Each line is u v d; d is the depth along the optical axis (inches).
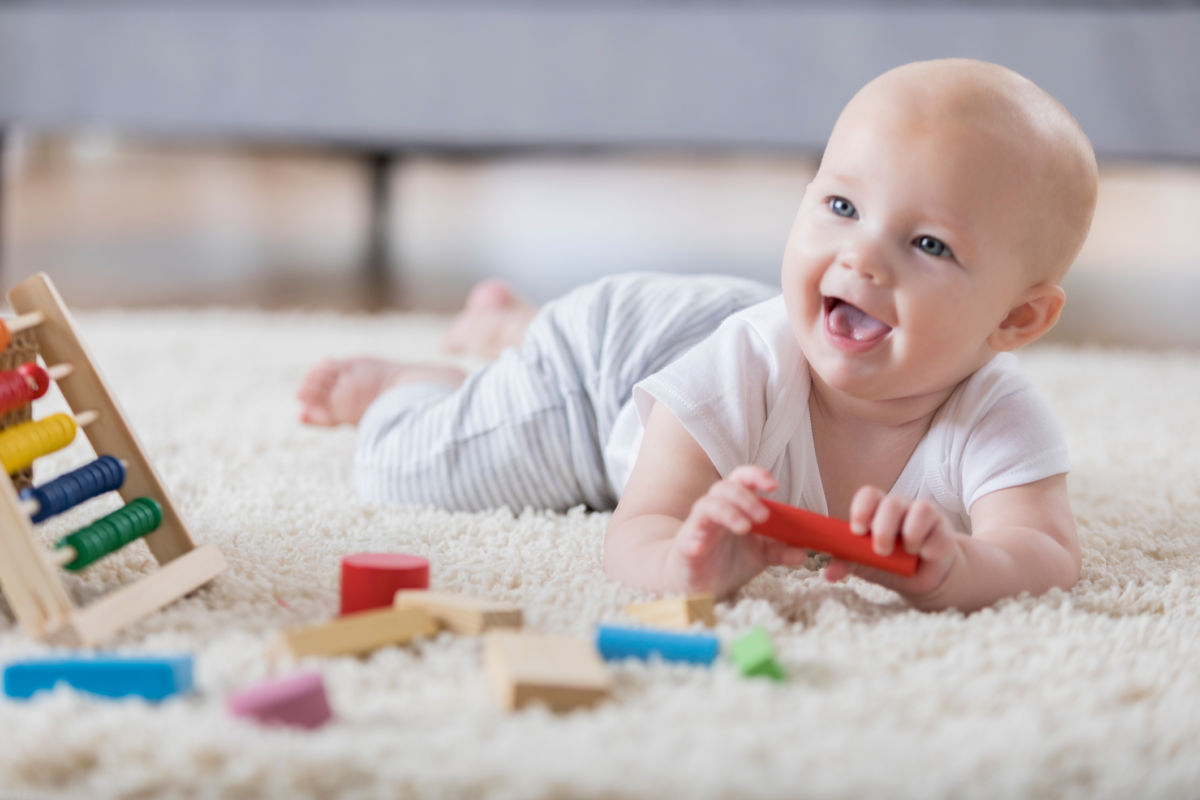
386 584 28.4
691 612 27.8
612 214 132.3
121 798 20.6
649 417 34.7
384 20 95.4
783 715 23.3
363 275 97.7
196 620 27.7
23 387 29.8
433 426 40.3
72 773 21.2
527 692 23.0
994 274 30.5
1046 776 21.4
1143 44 87.9
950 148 29.7
